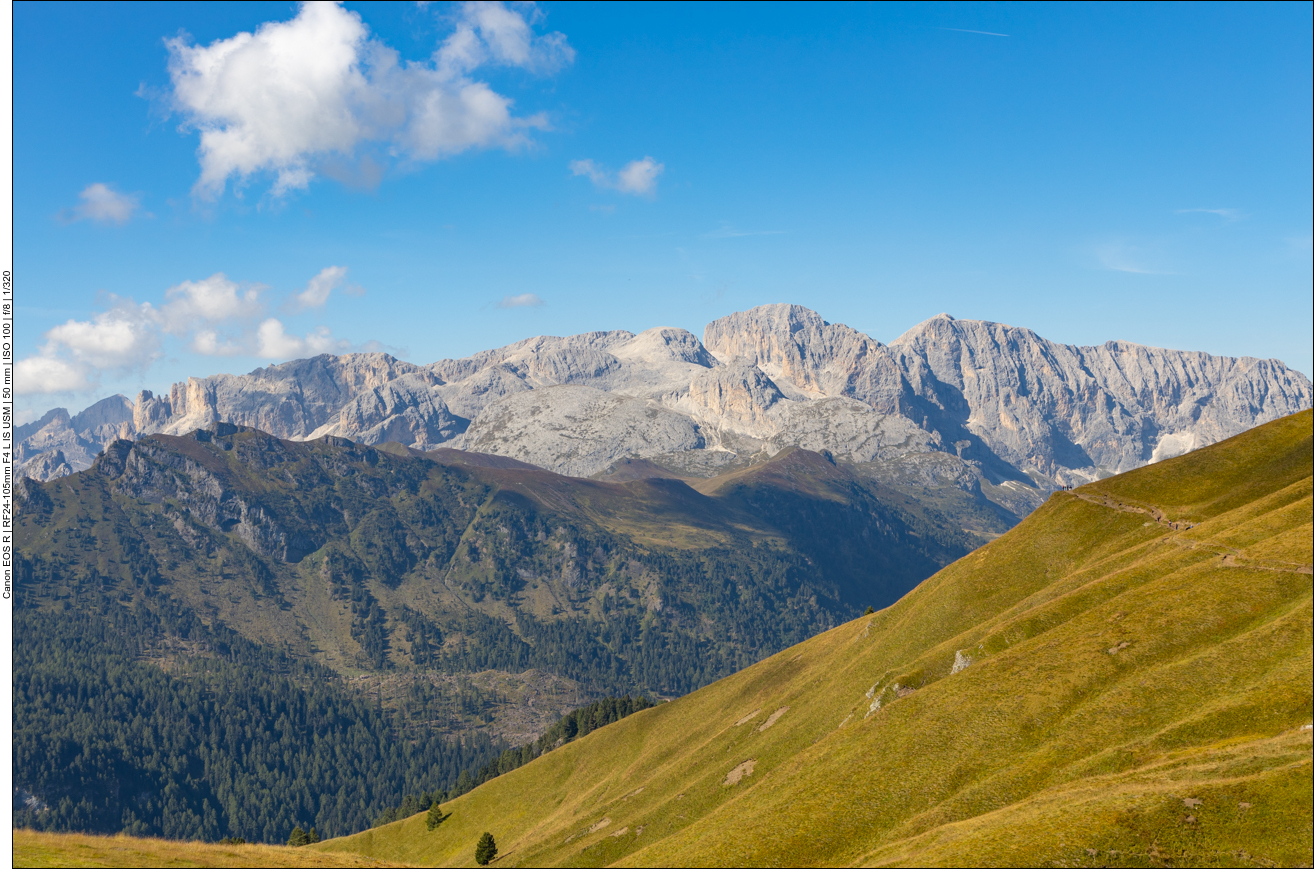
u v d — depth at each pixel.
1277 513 133.00
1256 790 73.44
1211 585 117.94
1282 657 96.19
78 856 64.56
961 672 122.44
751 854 96.56
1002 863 72.56
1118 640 112.31
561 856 147.50
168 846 72.38
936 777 101.12
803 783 111.62
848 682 159.12
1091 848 72.38
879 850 87.81
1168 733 90.50
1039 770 94.00
